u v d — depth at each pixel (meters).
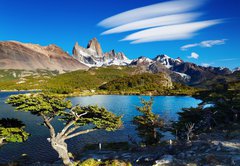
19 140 27.97
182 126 55.31
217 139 43.09
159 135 54.94
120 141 62.12
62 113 29.81
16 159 47.56
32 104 26.58
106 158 38.28
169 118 100.94
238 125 56.94
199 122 60.38
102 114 30.42
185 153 32.69
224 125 59.59
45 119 29.66
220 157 28.73
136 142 57.94
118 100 193.25
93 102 174.88
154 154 37.06
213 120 63.88
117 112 119.06
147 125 52.53
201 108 63.19
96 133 71.44
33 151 53.28
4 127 28.03
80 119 30.02
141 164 32.38
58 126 81.62
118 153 44.59
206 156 28.84
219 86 73.19
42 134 69.38
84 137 66.94
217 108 61.53
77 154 48.66
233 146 34.81
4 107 132.12
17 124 29.66
